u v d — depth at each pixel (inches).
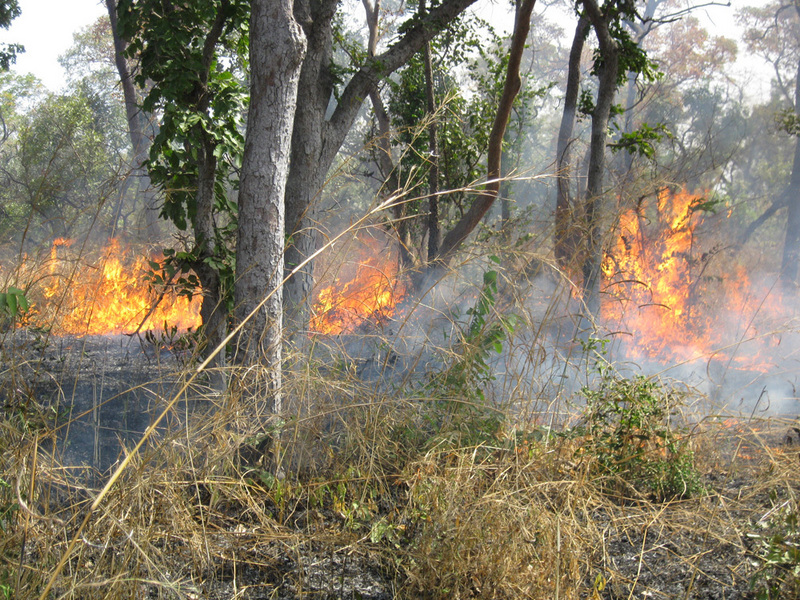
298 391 151.3
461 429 151.7
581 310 197.3
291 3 161.8
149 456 118.6
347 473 144.6
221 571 121.4
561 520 112.1
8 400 154.5
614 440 156.8
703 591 115.5
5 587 98.5
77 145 580.4
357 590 117.0
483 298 169.5
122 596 99.3
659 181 236.4
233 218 216.4
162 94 203.8
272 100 161.8
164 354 277.9
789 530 117.9
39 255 175.6
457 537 110.3
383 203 145.7
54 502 135.9
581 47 361.7
